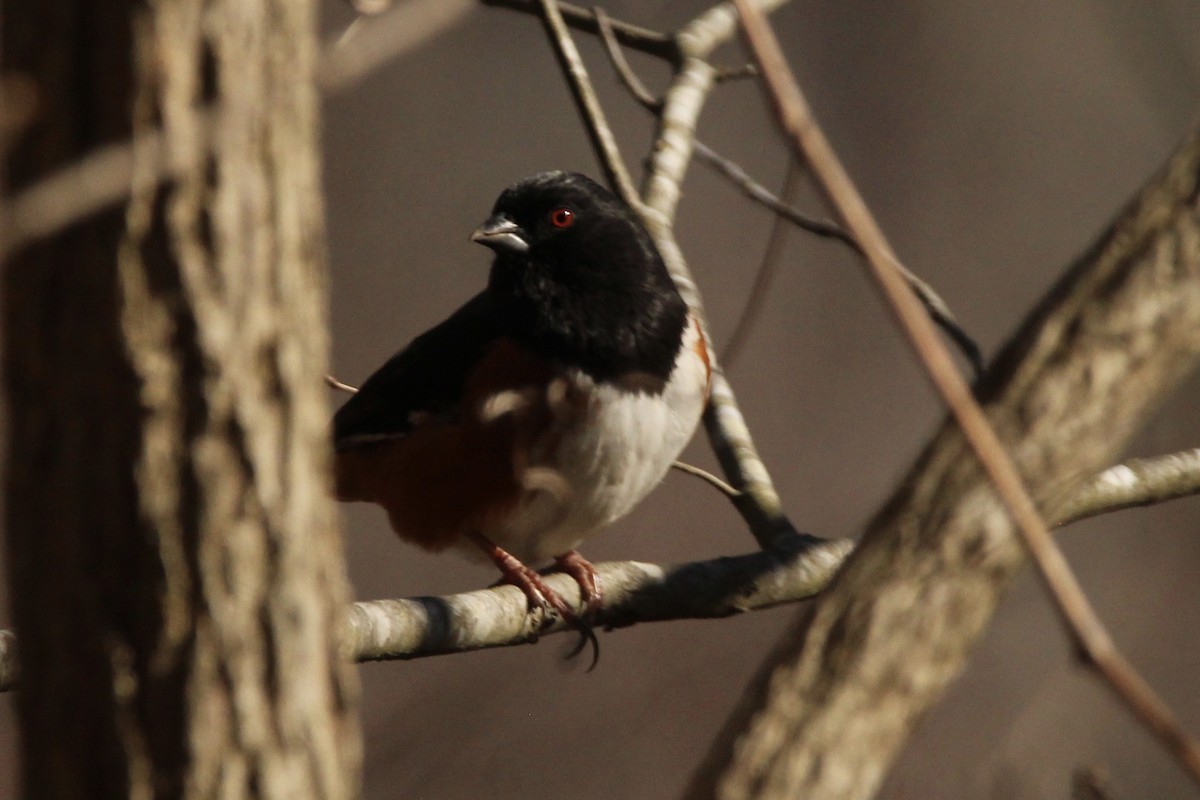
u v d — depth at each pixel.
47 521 3.29
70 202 2.71
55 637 3.34
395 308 18.41
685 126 10.20
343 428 9.47
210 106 3.11
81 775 3.37
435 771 13.02
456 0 2.66
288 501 3.42
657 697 13.98
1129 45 15.55
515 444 8.78
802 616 3.11
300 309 3.39
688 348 9.08
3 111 2.98
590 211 8.84
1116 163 18.88
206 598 3.35
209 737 3.38
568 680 14.02
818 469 18.25
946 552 2.98
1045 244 18.62
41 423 3.26
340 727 3.63
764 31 2.82
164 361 3.24
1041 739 10.43
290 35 3.22
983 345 18.17
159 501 3.29
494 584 8.30
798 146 2.76
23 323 3.22
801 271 19.16
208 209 3.22
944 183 19.00
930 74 19.27
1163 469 8.91
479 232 8.87
